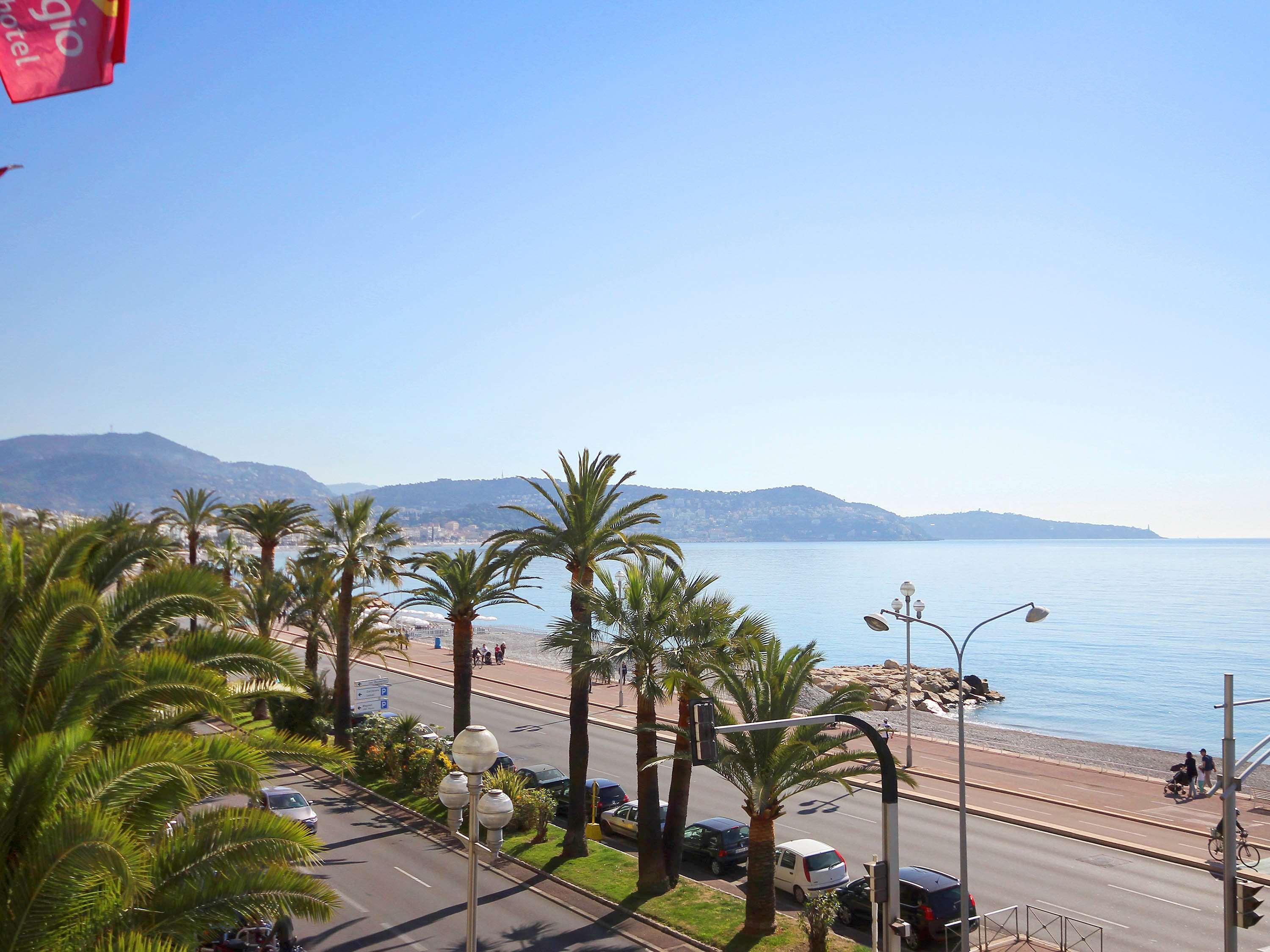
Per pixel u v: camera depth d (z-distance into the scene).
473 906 15.03
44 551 16.31
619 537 31.22
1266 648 116.94
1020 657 113.69
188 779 11.39
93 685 12.52
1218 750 63.66
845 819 34.28
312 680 17.44
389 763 39.69
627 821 32.81
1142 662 107.31
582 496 30.28
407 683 70.31
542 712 58.12
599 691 63.94
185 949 10.14
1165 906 25.09
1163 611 170.00
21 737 11.95
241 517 56.00
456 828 15.56
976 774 41.41
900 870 24.41
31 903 9.26
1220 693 86.50
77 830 9.44
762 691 23.14
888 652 121.75
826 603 184.25
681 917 24.06
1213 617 158.12
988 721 74.44
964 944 20.86
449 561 38.38
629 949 22.44
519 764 43.34
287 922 22.39
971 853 30.00
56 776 10.48
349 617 43.94
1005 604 182.12
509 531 31.38
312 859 12.98
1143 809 35.34
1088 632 138.75
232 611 16.66
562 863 28.75
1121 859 29.41
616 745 47.88
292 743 14.80
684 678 25.14
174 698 13.62
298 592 47.84
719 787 39.75
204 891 12.04
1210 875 27.81
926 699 78.56
